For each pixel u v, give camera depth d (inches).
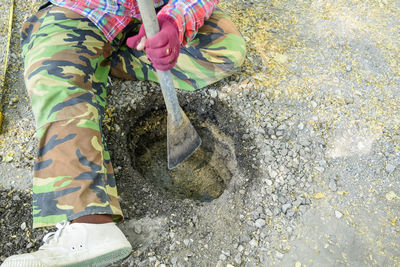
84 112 58.9
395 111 79.0
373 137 75.2
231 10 97.3
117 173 69.5
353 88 82.5
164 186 81.7
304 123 76.9
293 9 99.0
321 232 63.6
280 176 69.9
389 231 64.0
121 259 59.1
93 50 68.0
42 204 55.0
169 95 59.0
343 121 77.1
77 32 67.5
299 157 72.5
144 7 46.9
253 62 86.1
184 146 70.8
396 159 72.3
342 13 98.0
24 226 62.2
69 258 51.1
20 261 48.5
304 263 60.4
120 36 75.7
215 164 83.3
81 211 53.4
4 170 67.9
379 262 60.8
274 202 66.9
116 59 77.4
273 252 61.7
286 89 81.7
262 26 94.1
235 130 76.6
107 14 69.8
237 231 64.0
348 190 68.6
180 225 64.2
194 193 80.9
